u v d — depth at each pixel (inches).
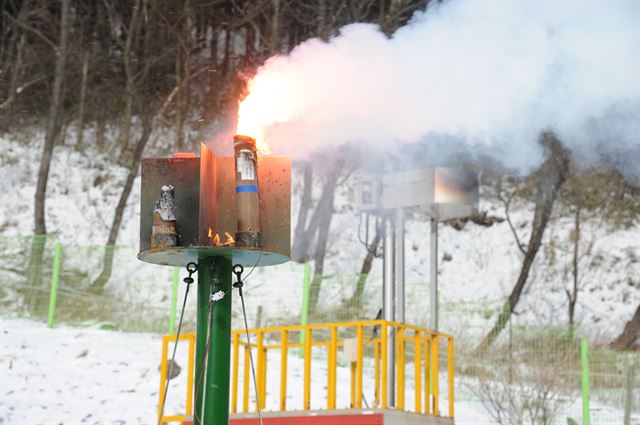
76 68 1585.9
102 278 1022.4
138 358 807.1
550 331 978.7
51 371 764.0
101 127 1519.4
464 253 1311.5
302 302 925.2
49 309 912.9
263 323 996.6
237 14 1556.3
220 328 245.8
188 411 530.0
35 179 1421.0
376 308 1010.1
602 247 1294.3
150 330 953.5
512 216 1323.8
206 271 249.3
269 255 247.8
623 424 803.4
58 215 1366.9
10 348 805.9
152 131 1517.0
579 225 1305.4
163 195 242.1
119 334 897.5
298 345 522.6
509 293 1268.5
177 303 1003.3
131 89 1485.0
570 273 1280.8
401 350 486.3
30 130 1504.7
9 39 1616.6
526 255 1219.2
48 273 1017.5
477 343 935.7
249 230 242.5
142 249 245.3
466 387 817.5
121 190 1417.3
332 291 1039.0
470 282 1283.2
